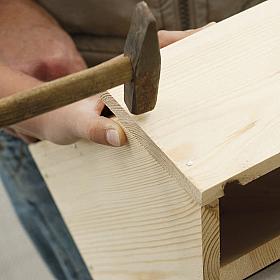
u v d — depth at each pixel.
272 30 0.90
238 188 1.07
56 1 1.47
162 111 0.81
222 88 0.83
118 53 1.50
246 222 1.00
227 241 0.95
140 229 0.95
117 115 0.84
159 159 0.78
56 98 0.71
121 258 1.08
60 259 1.62
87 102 0.99
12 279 1.82
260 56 0.86
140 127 0.79
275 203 1.04
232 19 0.93
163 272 0.95
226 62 0.86
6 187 1.61
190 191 0.73
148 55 0.73
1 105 0.68
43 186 1.58
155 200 0.86
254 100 0.80
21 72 1.27
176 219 0.83
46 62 1.34
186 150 0.75
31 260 1.84
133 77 0.74
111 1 1.41
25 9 1.46
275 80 0.83
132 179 0.91
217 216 0.76
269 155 0.73
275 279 0.93
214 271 0.83
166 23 1.41
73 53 1.38
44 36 1.39
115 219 1.03
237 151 0.74
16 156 1.54
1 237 1.90
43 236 1.63
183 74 0.85
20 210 1.63
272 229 0.96
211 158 0.74
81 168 1.07
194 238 0.80
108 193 1.01
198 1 1.38
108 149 0.93
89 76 0.72
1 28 1.41
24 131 1.24
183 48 0.89
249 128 0.77
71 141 1.04
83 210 1.15
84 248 1.22
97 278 1.22
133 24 0.72
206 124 0.78
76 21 1.48
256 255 0.90
